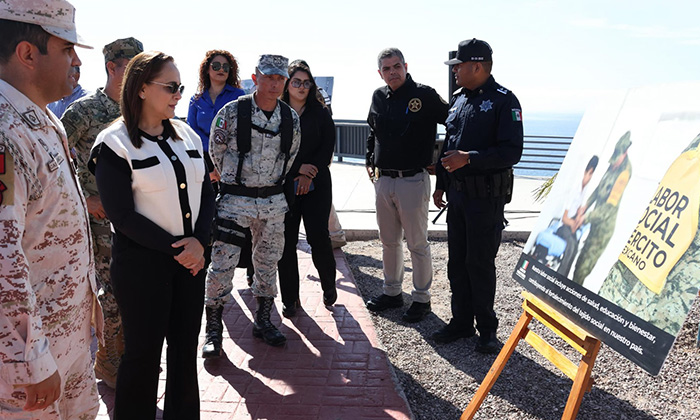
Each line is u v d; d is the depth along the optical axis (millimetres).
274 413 3111
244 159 3631
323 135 4305
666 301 1959
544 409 3207
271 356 3791
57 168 1816
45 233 1802
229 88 4887
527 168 10898
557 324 2523
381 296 4711
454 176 3785
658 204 2146
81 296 1988
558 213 2818
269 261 3912
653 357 1941
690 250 1931
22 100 1743
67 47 1832
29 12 1724
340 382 3439
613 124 2658
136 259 2498
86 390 2152
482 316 3879
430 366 3729
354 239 6840
